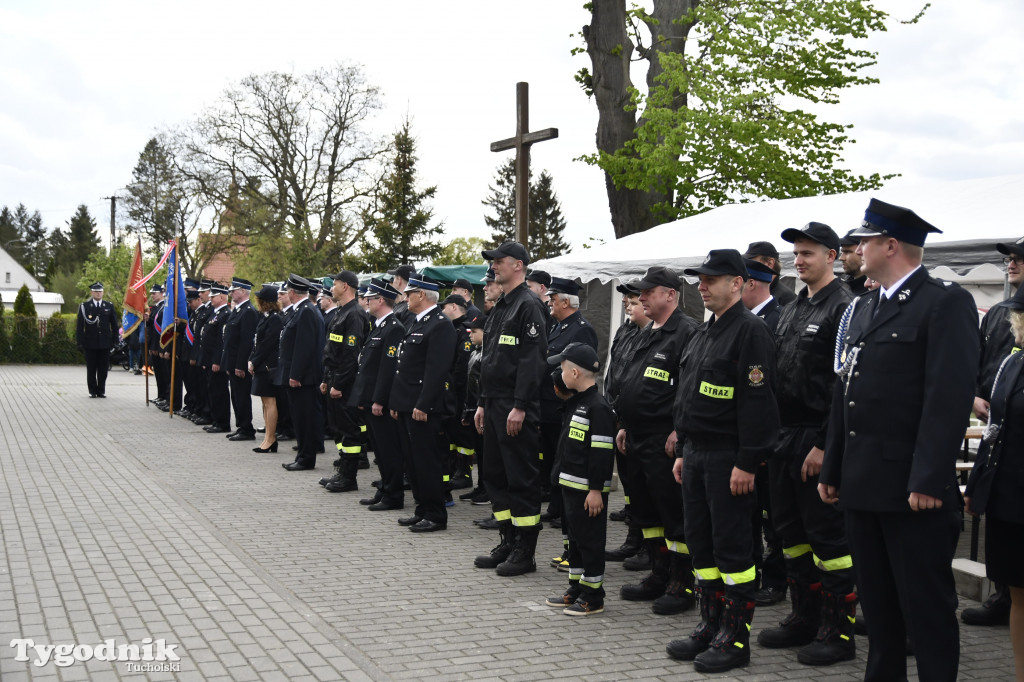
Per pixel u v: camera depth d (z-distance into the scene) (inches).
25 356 1206.9
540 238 2341.3
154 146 1621.6
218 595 229.6
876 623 161.2
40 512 319.9
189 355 615.8
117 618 209.5
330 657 187.8
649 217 718.5
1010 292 261.4
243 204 1467.8
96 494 355.9
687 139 660.7
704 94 658.2
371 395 348.5
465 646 197.2
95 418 613.9
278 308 475.2
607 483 219.8
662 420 223.9
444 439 356.8
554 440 324.5
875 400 156.4
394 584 245.6
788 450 197.2
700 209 713.6
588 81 741.9
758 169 685.9
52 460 434.0
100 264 1797.5
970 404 148.3
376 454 346.9
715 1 711.1
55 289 2527.1
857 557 162.1
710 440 190.9
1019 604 165.2
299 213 1471.5
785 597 245.1
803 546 201.5
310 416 426.9
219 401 549.0
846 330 170.6
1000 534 165.0
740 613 187.8
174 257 647.8
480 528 318.7
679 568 225.6
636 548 277.9
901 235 157.0
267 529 306.7
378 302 351.9
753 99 669.3
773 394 185.5
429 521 311.0
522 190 534.3
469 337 382.6
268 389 471.5
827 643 192.9
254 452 478.0
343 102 1470.2
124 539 285.0
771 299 225.1
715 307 193.2
